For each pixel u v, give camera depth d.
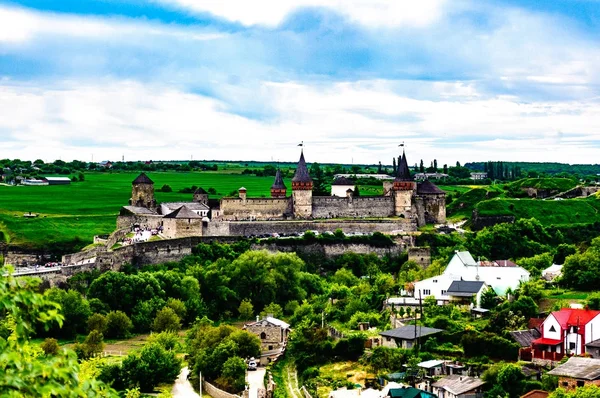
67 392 48.06
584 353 186.00
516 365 185.12
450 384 179.25
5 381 46.19
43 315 51.09
